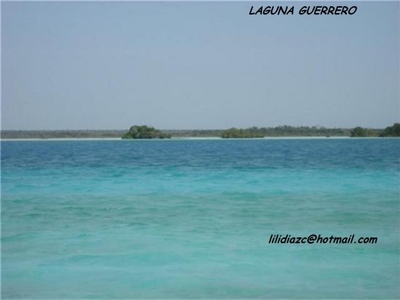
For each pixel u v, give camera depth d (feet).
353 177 95.30
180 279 36.19
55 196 74.49
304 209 63.52
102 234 50.37
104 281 35.81
